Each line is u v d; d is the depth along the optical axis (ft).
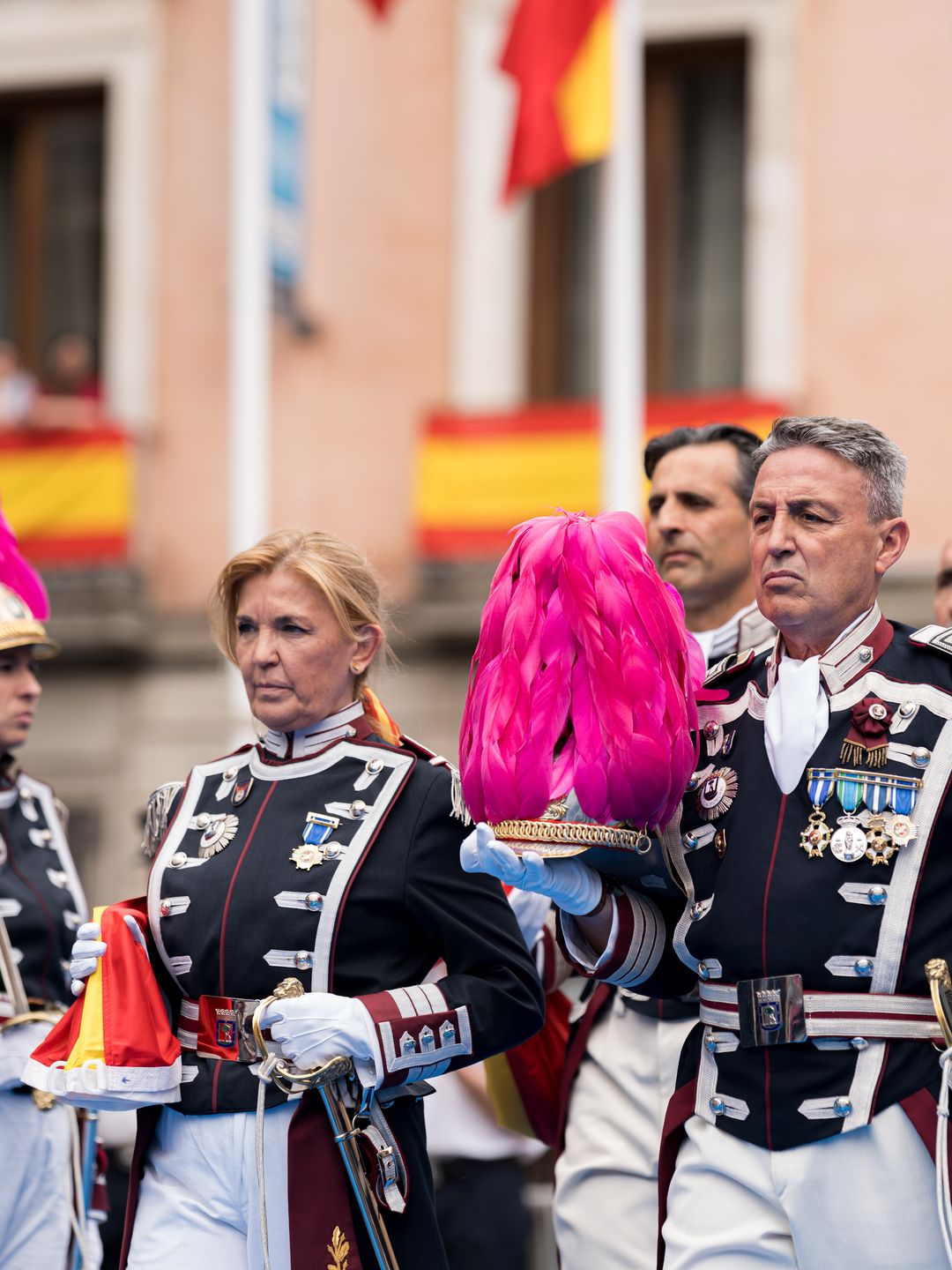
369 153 87.92
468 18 87.20
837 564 20.21
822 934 19.57
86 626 86.79
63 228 92.38
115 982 21.72
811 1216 19.43
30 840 28.63
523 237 86.63
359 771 22.40
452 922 21.76
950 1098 19.31
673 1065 25.26
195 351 89.56
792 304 82.79
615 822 20.24
